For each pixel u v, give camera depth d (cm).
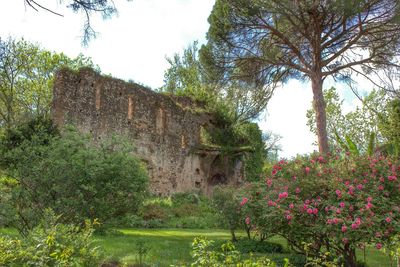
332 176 726
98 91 2664
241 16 1491
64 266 484
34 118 2106
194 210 2677
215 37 1568
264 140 3397
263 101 1722
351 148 1361
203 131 3384
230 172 3356
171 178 3105
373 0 1325
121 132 2770
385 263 933
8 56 2683
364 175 717
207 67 1645
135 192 1046
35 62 3203
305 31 1445
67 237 560
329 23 1417
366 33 1412
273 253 1046
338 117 3297
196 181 3272
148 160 2959
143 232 1719
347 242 662
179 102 3359
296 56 1609
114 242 1166
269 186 771
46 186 930
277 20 1477
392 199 690
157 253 1005
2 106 3130
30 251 505
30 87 3228
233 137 3375
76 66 3428
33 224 866
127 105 2867
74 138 1051
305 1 1341
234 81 1658
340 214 648
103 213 998
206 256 488
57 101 2386
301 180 729
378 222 637
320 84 1474
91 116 2572
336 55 1459
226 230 2009
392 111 2414
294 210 693
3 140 1867
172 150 3161
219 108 3388
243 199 763
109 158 1027
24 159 961
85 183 956
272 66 1611
